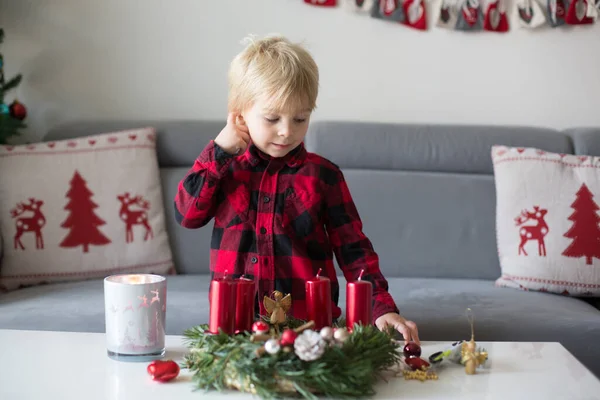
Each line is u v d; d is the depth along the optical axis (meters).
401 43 2.49
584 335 1.60
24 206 2.05
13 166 2.09
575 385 0.93
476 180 2.24
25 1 2.51
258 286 1.35
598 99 2.49
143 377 0.94
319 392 0.87
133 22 2.51
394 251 2.18
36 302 1.74
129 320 1.00
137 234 2.13
